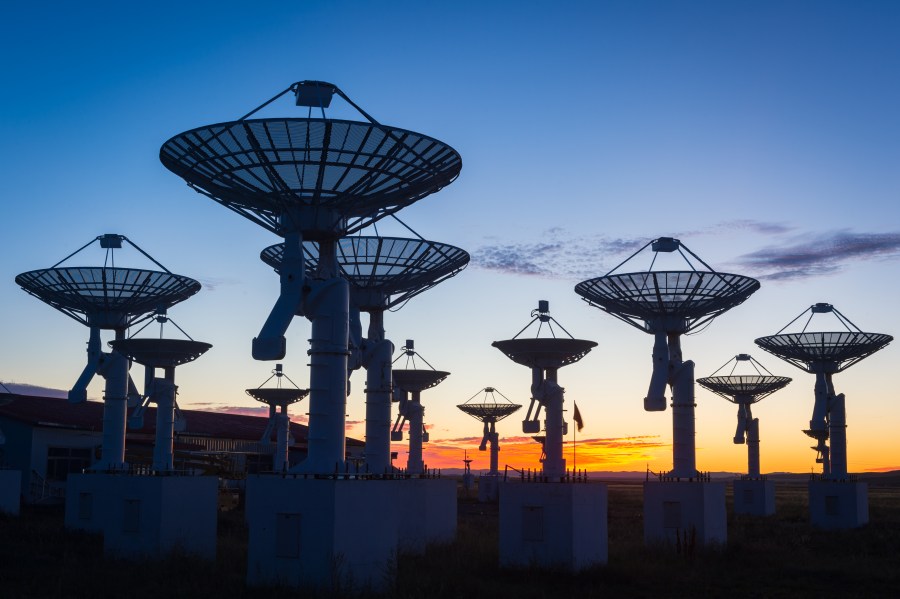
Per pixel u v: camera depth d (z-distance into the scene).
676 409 49.12
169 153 32.72
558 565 36.38
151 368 52.56
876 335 67.06
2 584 31.77
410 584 31.39
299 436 104.06
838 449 68.69
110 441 50.31
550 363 42.78
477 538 48.16
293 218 32.28
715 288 48.62
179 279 53.31
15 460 72.88
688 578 36.38
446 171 34.03
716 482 47.84
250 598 28.34
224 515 62.41
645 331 49.78
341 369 31.61
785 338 68.75
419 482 44.91
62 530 48.25
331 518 28.89
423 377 72.75
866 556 44.50
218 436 89.94
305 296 31.72
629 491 168.62
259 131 30.64
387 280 47.06
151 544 38.75
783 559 42.34
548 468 41.31
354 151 31.23
